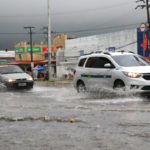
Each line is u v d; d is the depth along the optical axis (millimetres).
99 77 11672
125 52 12133
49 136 4598
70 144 4109
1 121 6004
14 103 9688
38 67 47062
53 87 20203
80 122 5664
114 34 35844
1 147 4031
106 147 3914
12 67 17969
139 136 4445
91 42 39969
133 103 8781
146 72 10258
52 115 6590
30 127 5312
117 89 10820
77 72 13086
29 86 16797
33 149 3906
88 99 10422
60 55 47219
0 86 16297
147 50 31453
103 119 5906
